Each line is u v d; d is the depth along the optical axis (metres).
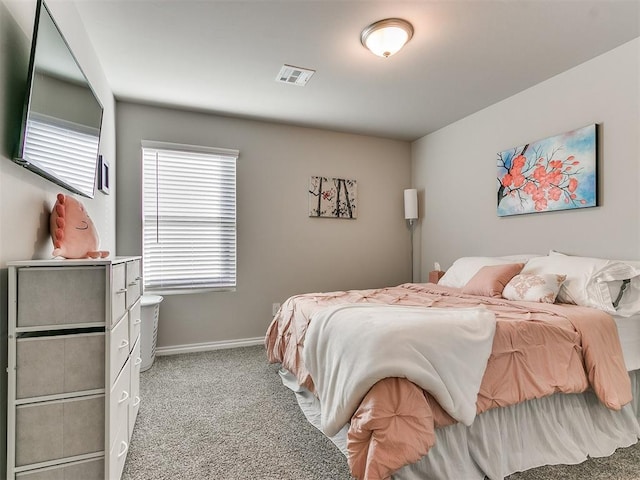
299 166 3.82
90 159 1.80
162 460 1.63
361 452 1.27
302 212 3.83
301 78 2.71
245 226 3.59
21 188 1.24
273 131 3.71
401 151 4.34
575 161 2.50
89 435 1.21
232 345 3.50
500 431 1.55
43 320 1.16
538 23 2.03
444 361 1.39
